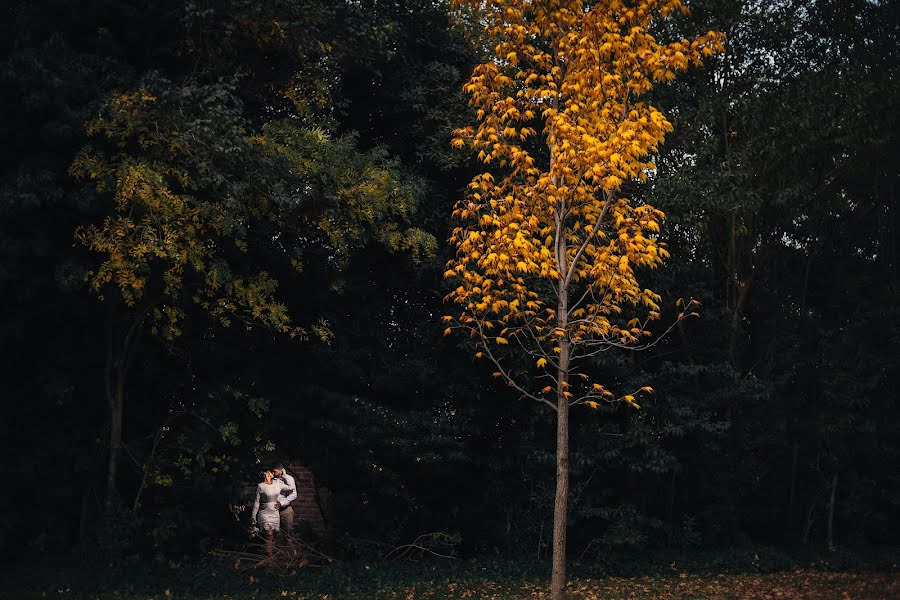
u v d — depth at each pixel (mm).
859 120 14570
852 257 17203
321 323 12891
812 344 16766
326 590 11422
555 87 8852
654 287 14672
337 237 12344
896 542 16906
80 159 10273
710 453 15422
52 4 10805
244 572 12273
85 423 12742
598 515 14227
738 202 14562
